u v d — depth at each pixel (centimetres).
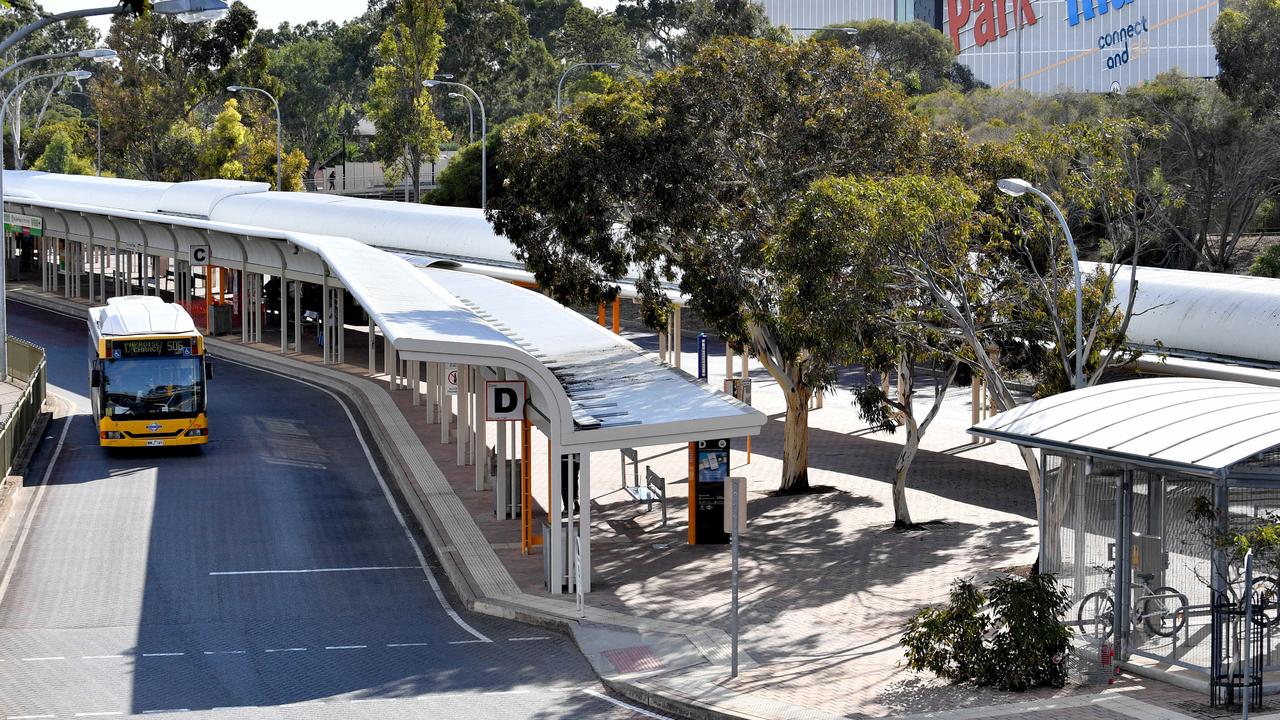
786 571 2461
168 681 1845
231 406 4212
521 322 3353
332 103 15650
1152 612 1764
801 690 1750
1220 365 3098
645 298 3116
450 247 5272
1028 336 2542
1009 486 3278
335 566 2506
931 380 5175
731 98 2898
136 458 3459
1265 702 1605
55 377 4716
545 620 2141
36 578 2397
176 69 10800
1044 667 1739
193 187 7181
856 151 2872
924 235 2345
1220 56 6619
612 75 11444
